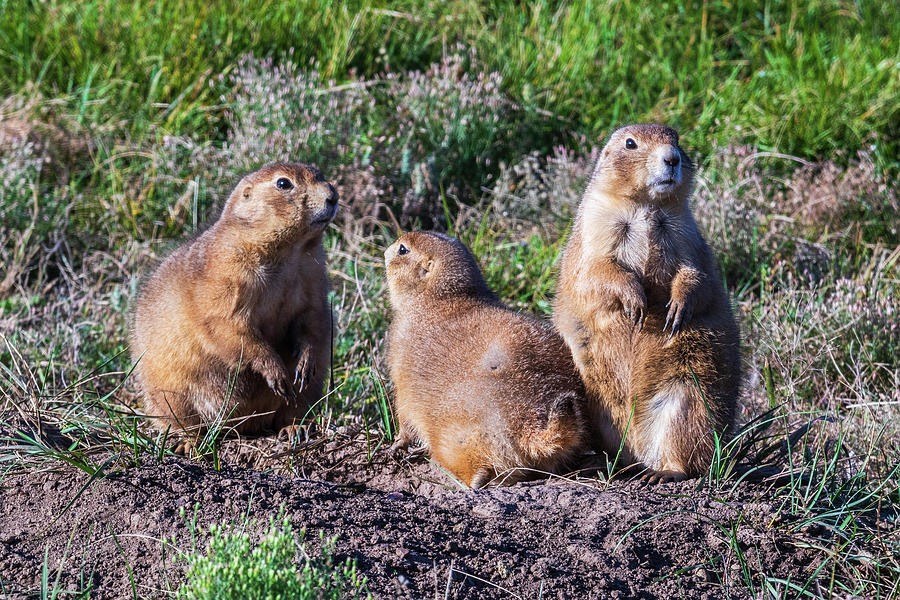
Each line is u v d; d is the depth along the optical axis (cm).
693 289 917
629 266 948
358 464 974
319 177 1008
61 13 1906
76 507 768
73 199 1580
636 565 747
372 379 1150
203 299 1005
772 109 1875
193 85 1762
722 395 944
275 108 1638
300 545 673
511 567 716
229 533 697
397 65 1922
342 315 1350
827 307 1355
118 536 731
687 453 930
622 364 942
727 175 1655
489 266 1479
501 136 1792
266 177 993
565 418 876
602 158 960
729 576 749
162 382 1042
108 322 1327
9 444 876
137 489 780
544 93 1883
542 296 1419
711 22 2186
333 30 1936
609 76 1978
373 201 1600
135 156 1670
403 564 697
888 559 785
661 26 2112
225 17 1892
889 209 1636
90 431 913
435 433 923
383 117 1752
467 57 1916
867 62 2006
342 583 633
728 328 954
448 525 768
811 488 888
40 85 1775
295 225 988
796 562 774
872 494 852
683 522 796
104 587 684
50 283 1452
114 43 1850
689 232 953
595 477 922
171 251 1130
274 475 855
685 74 1992
